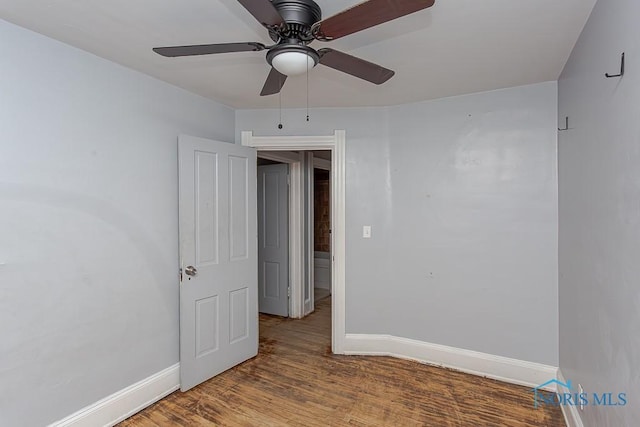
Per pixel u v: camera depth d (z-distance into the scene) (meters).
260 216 4.54
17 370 1.74
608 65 1.44
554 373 2.49
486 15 1.65
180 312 2.55
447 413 2.23
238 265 2.98
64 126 1.92
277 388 2.57
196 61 2.17
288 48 1.45
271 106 3.11
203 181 2.70
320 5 1.56
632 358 1.21
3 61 1.69
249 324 3.08
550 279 2.51
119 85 2.20
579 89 1.90
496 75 2.40
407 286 3.05
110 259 2.15
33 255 1.79
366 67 1.67
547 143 2.52
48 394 1.85
